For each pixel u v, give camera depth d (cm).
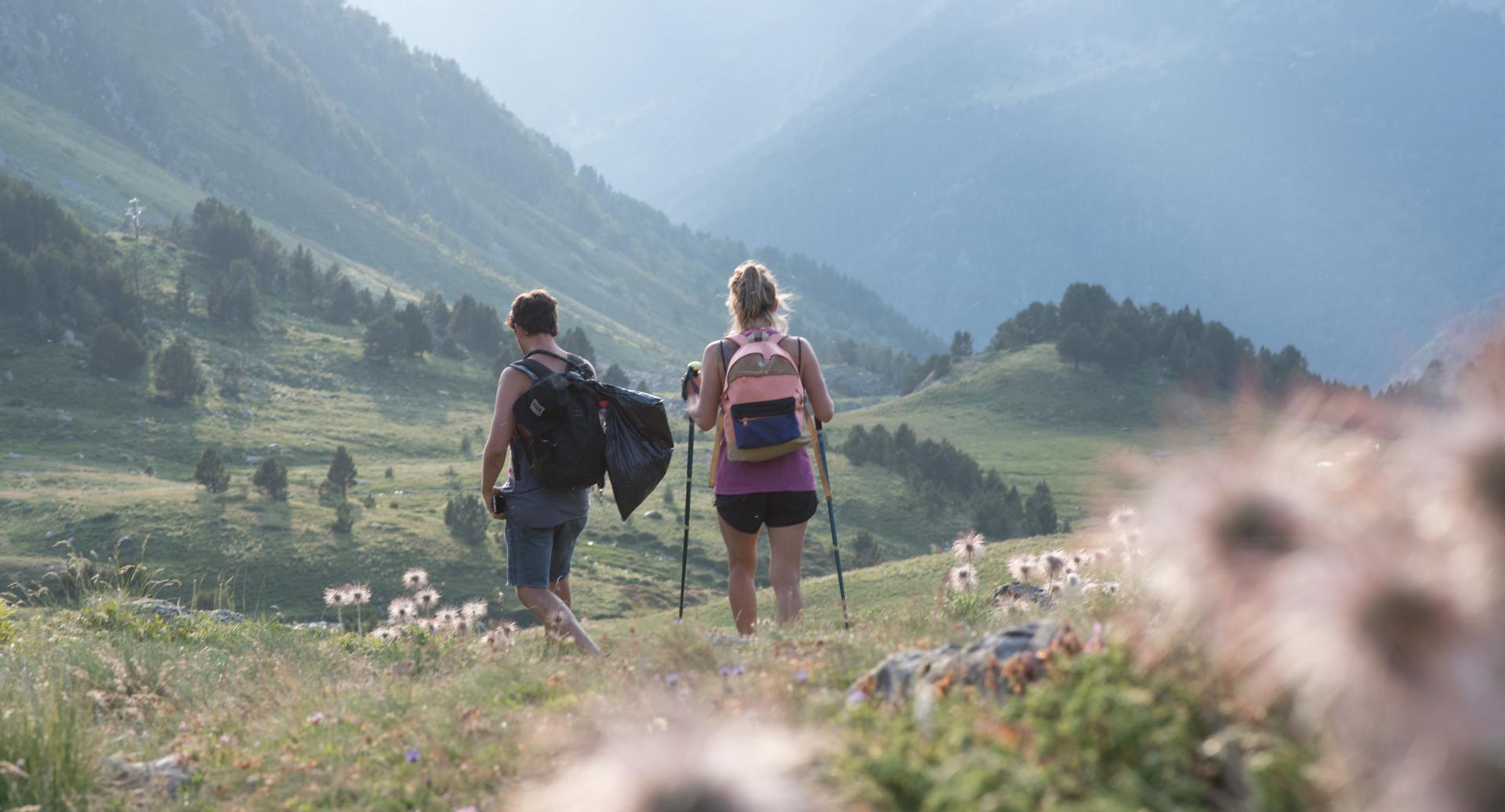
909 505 15500
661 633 595
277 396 19538
